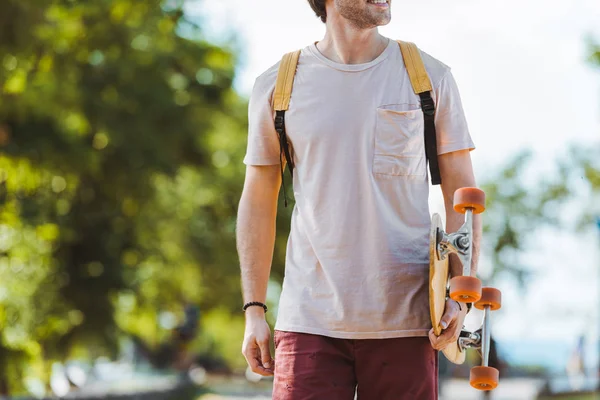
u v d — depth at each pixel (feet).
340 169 14.07
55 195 87.25
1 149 77.46
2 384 82.64
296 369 14.03
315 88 14.40
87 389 116.57
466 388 132.46
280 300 14.57
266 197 15.48
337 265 13.96
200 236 124.77
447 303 13.56
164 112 92.22
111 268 92.63
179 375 140.77
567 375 162.40
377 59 14.32
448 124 14.34
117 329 93.09
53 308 85.76
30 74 68.13
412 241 13.97
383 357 13.79
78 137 82.84
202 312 143.54
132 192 94.12
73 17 74.69
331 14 14.48
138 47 86.53
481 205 13.20
